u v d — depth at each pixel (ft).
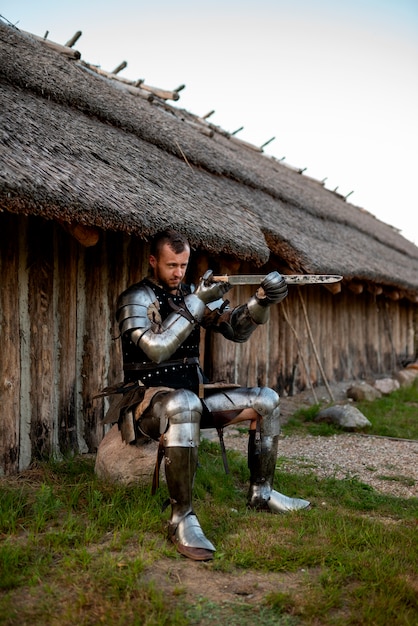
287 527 10.10
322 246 24.45
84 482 11.78
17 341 12.80
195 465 9.36
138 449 11.44
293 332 27.66
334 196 50.39
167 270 10.19
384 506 12.21
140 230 12.89
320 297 30.86
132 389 10.22
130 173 14.88
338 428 21.38
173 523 9.32
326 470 15.51
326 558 8.96
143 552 8.84
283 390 26.96
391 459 17.24
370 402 27.58
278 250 20.93
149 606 7.47
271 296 10.04
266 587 8.22
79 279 14.89
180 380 10.30
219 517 10.48
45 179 11.08
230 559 8.90
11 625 7.12
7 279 12.65
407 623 7.24
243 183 24.36
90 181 12.46
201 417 10.32
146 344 9.63
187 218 14.52
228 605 7.73
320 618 7.48
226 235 15.92
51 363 13.74
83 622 7.14
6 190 10.18
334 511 11.07
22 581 8.02
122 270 16.34
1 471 12.30
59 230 14.24
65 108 16.66
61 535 9.19
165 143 19.80
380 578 8.32
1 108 13.07
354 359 34.99
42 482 11.95
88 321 15.07
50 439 13.61
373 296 38.17
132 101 23.13
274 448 10.93
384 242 41.27
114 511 10.17
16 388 12.73
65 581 8.01
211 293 10.07
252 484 11.14
